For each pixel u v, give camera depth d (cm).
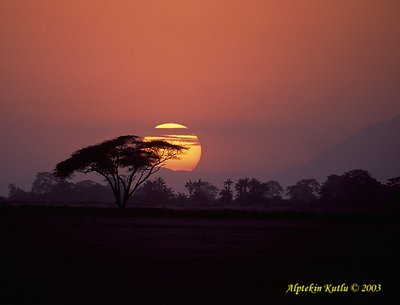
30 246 7094
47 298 4300
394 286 4872
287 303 4294
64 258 6084
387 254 6750
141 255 6384
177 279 4997
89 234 8744
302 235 9125
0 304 4144
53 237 8206
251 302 4275
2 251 6606
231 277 5131
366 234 9388
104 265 5656
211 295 4441
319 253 6800
